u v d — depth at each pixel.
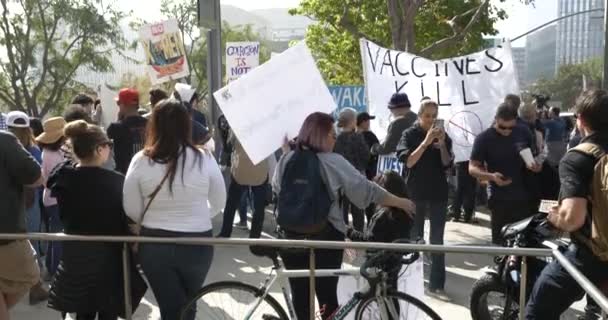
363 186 4.14
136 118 6.61
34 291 5.64
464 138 7.73
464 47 21.69
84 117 6.08
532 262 4.27
